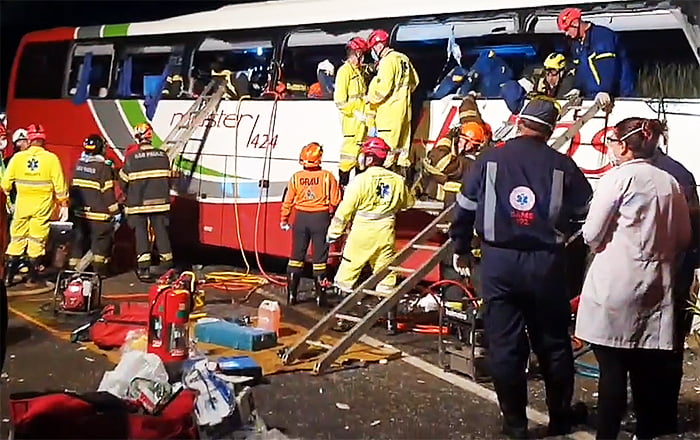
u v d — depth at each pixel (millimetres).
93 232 11703
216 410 5914
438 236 9680
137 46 13609
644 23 8570
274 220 11711
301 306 10469
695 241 6312
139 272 11734
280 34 11578
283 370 7805
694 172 8188
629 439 6281
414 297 9977
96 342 8453
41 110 15008
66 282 9898
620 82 8750
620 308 5641
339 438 6250
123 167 11727
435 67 10156
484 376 7613
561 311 6062
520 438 6168
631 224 5613
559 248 5973
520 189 5914
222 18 12438
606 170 8562
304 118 11320
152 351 7223
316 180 10273
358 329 7883
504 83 9445
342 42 10922
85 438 5277
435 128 9875
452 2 9781
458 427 6457
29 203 11344
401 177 9062
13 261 11398
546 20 9109
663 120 8328
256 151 11891
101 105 14008
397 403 6984
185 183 12805
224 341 8523
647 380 6047
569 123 8789
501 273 5957
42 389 7223
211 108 12336
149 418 5426
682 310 6203
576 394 7234
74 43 14547
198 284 10977
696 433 6309
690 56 8453
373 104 9688
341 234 9086
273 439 5953
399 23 10266
